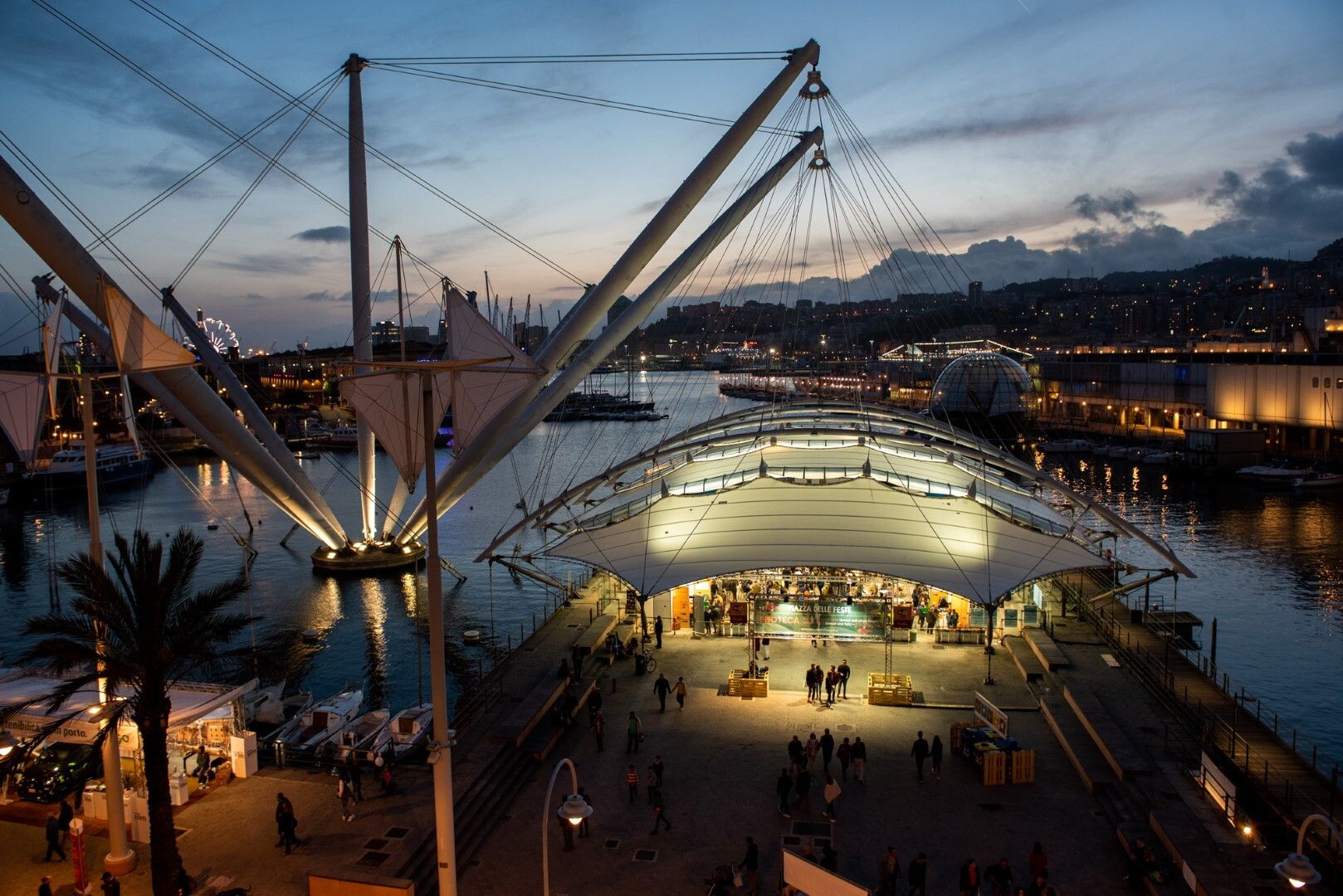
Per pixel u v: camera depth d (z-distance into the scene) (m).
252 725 36.56
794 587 45.84
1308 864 16.19
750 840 22.22
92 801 26.58
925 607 43.97
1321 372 98.19
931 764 29.48
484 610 59.62
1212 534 75.25
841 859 23.84
